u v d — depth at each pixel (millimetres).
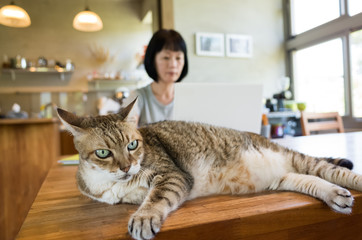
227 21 4305
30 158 2902
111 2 6551
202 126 1225
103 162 908
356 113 1943
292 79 3758
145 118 2207
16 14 3986
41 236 611
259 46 4438
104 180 913
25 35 5988
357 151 1547
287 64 4020
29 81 6102
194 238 638
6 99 5945
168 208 753
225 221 653
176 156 1074
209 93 1390
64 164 1596
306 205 739
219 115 1432
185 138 1132
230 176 1092
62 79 6285
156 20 4754
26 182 2859
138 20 6723
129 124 1015
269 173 1089
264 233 688
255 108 1467
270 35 4441
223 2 4266
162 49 2080
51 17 6148
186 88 1360
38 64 5949
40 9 6066
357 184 902
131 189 922
